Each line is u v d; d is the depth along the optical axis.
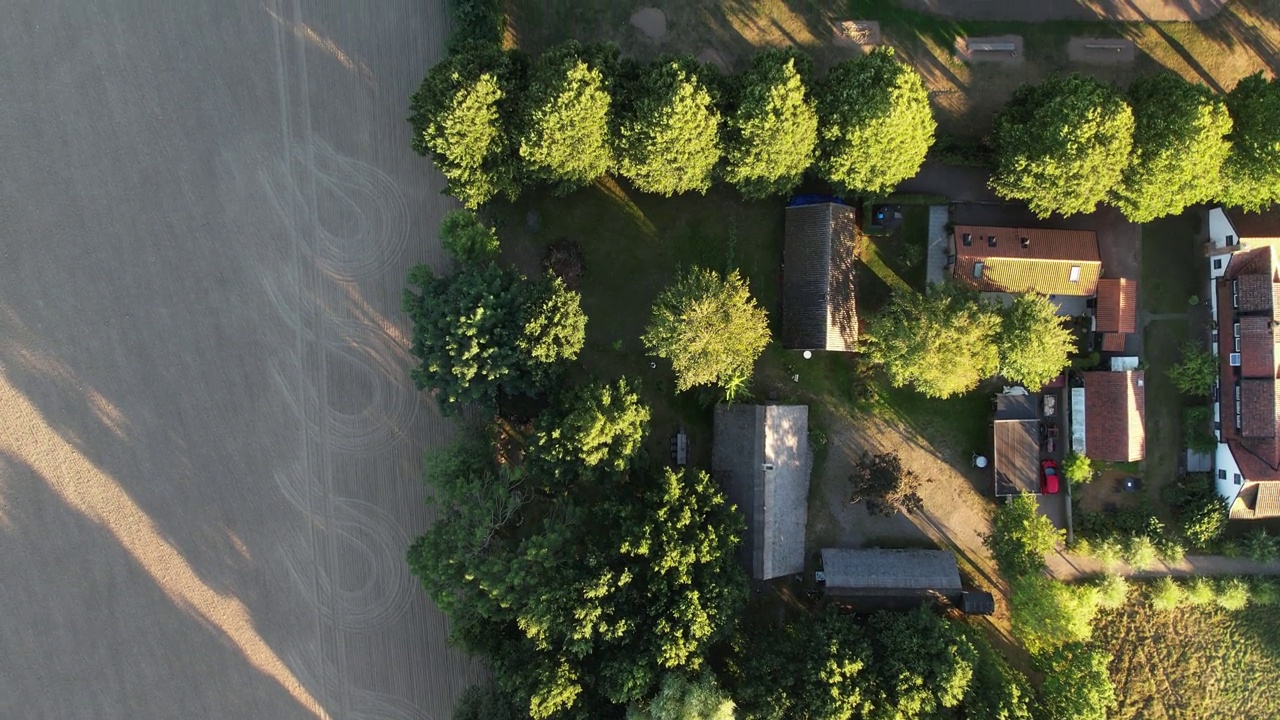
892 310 42.03
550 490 43.16
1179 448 46.19
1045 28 45.78
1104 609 46.72
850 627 40.81
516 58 41.72
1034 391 43.53
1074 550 46.06
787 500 44.25
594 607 37.78
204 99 46.59
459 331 38.97
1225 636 46.22
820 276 43.62
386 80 46.62
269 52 46.59
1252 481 42.78
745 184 42.19
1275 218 44.16
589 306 46.62
